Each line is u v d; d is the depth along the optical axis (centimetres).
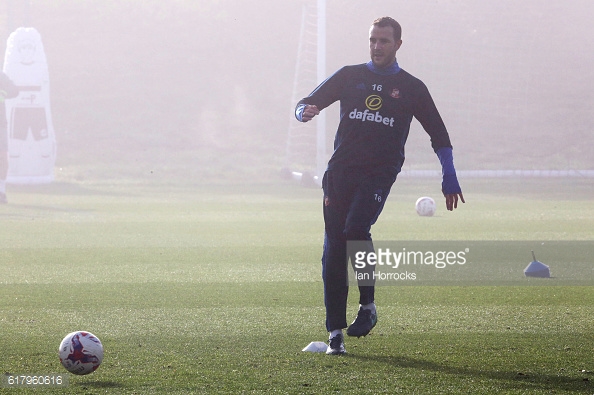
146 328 2348
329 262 1984
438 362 1889
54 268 3662
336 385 1666
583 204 7631
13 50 9769
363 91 1972
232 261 3906
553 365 1862
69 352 1717
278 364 1864
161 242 4681
